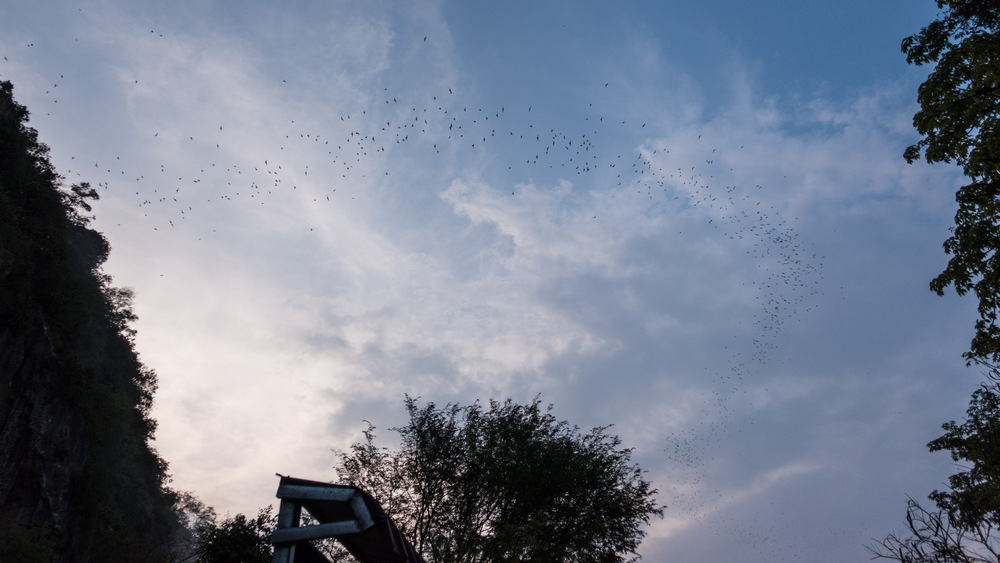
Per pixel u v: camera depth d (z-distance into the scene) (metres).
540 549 19.80
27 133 55.50
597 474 23.00
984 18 13.59
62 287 56.25
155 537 74.31
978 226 13.26
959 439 18.70
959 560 8.09
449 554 20.33
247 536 17.52
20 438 45.19
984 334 13.71
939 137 13.75
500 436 23.25
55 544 46.62
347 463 22.55
